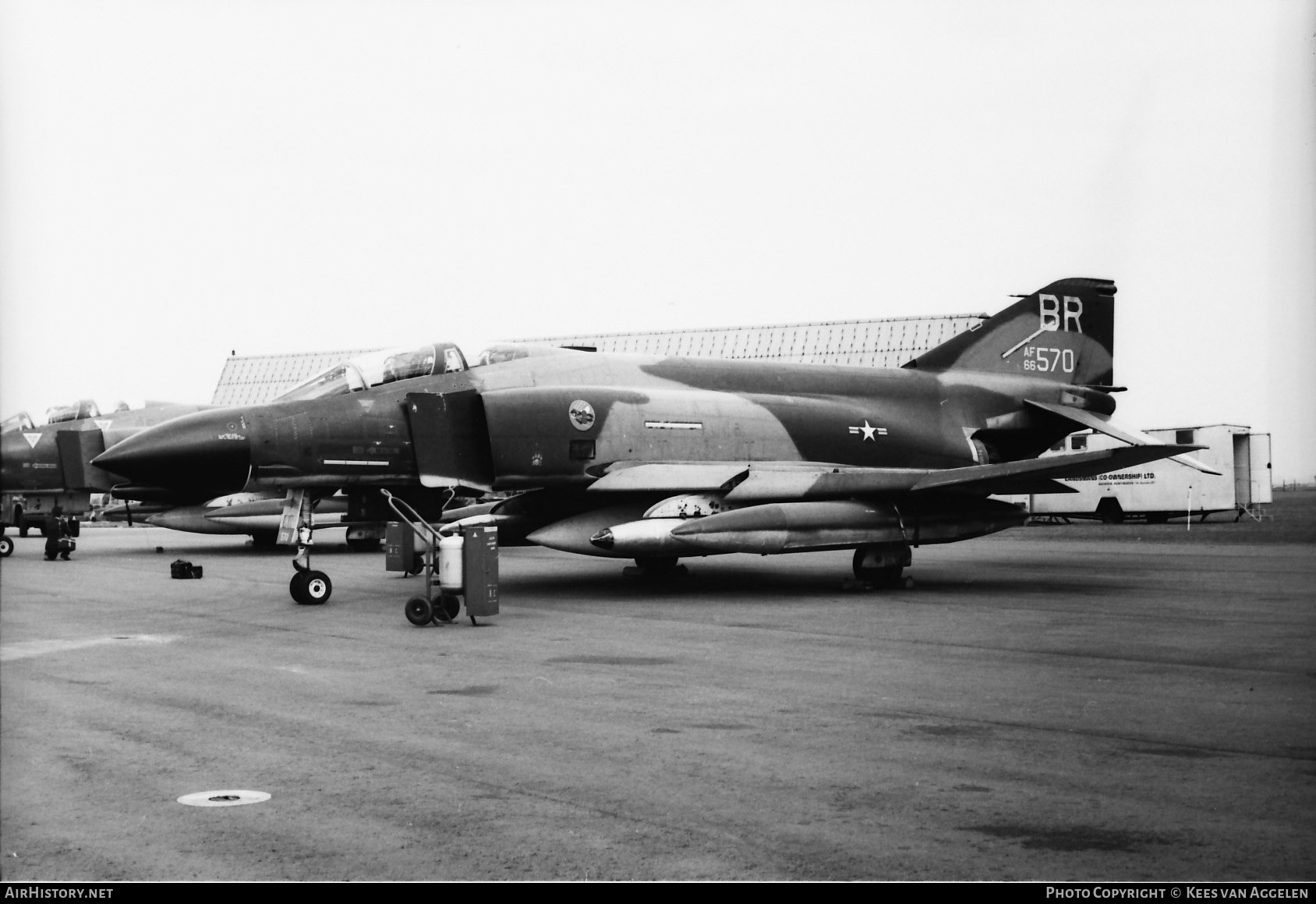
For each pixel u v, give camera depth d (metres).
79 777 5.59
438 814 4.96
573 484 15.32
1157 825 4.79
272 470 13.76
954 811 4.99
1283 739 6.33
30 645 10.23
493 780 5.51
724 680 8.25
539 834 4.70
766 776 5.56
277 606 13.70
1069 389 20.00
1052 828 4.76
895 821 4.86
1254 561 20.19
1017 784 5.41
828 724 6.74
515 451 14.68
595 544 14.18
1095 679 8.27
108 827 4.82
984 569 18.70
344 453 14.12
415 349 15.30
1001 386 19.39
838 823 4.83
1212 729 6.60
